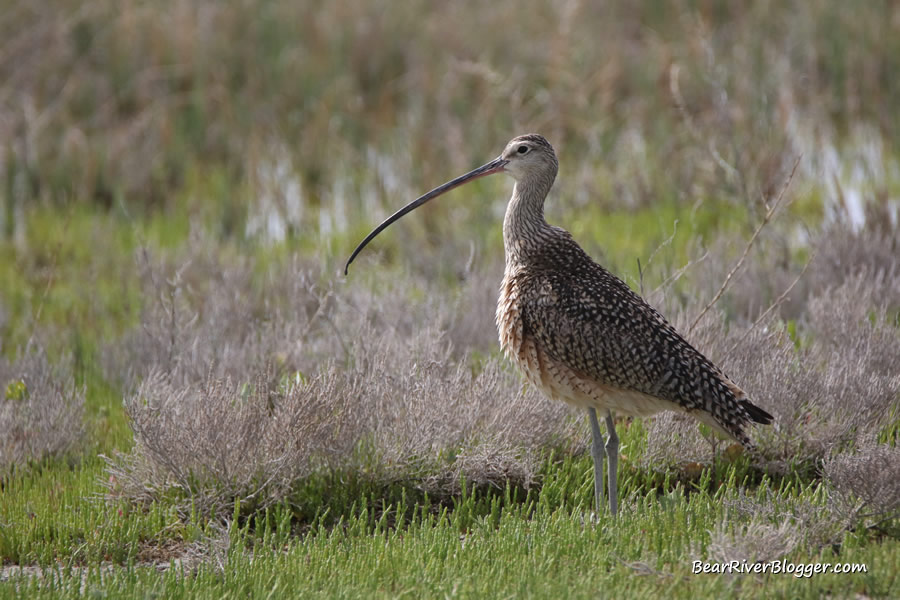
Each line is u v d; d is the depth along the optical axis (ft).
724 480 32.65
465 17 81.71
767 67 72.02
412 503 32.22
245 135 71.82
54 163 68.13
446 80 73.05
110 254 56.80
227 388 33.78
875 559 25.46
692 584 24.53
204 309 45.91
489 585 24.86
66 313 49.21
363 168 69.15
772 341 36.14
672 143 64.18
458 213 60.85
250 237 59.93
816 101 69.31
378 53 79.00
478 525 29.55
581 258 31.83
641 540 27.17
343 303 43.37
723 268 45.21
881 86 72.95
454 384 33.94
